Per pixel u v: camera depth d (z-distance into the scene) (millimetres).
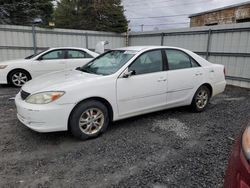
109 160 3064
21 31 10938
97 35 13188
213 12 17312
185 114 5027
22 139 3672
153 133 3967
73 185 2537
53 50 8359
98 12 23516
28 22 17938
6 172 2766
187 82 4727
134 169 2861
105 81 3705
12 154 3197
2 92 7184
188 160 3084
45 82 3709
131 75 3975
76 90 3441
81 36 12680
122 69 3916
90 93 3549
